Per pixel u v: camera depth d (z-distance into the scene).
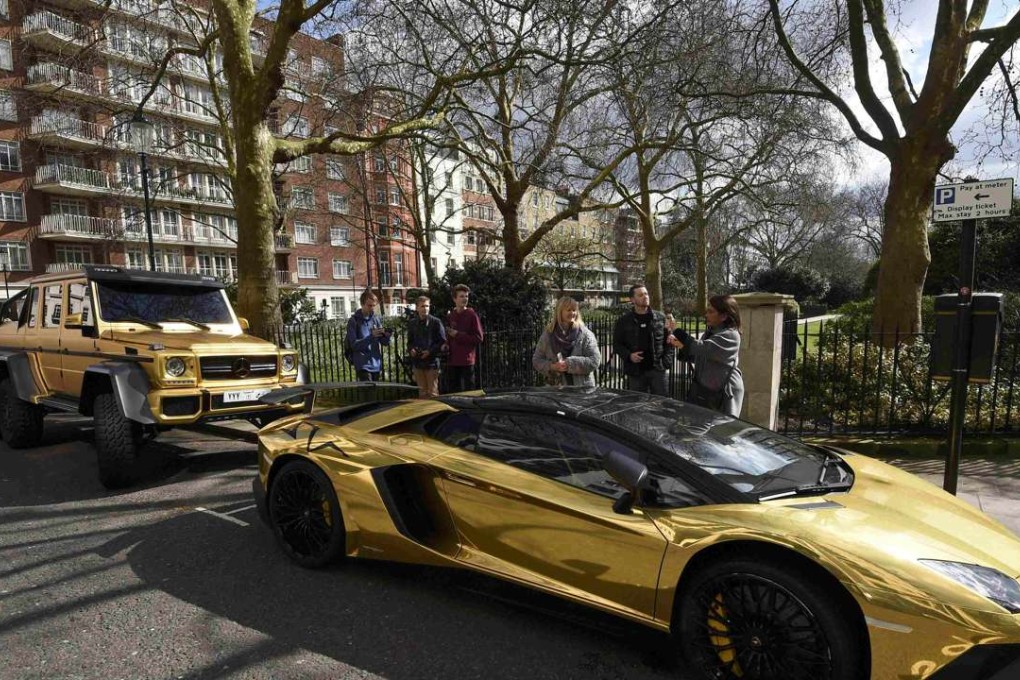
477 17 9.67
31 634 2.92
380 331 8.44
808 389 7.82
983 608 2.07
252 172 9.02
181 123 20.58
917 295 8.88
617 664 2.67
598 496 2.81
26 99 13.88
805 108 15.10
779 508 2.53
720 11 10.38
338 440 3.64
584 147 15.76
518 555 2.97
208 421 5.44
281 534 3.74
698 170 24.73
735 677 2.41
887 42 9.45
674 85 10.98
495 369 9.33
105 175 33.28
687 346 5.14
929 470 5.68
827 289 53.31
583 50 10.38
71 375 6.03
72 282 6.28
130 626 2.98
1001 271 14.82
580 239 29.70
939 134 8.60
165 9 13.63
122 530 4.35
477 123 13.58
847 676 2.16
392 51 11.70
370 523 3.35
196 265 40.38
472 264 10.98
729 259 55.28
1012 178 3.75
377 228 34.34
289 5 8.48
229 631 2.93
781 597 2.31
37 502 4.99
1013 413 6.55
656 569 2.55
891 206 9.10
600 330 9.02
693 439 3.03
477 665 2.65
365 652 2.75
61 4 15.55
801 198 23.28
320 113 16.02
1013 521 4.39
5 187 30.95
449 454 3.32
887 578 2.15
